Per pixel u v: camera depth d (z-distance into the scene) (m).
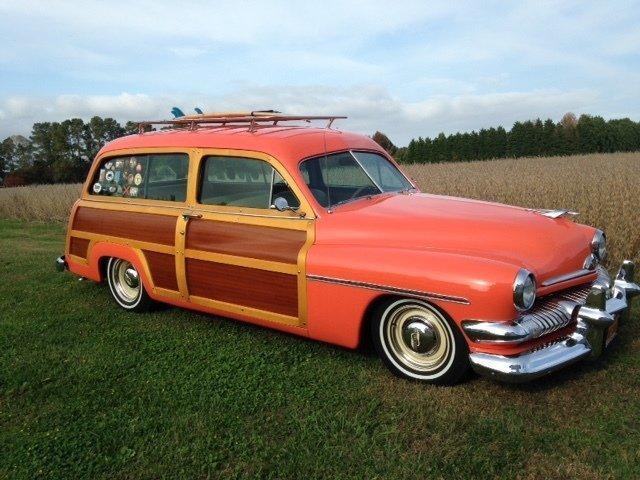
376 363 4.32
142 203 5.47
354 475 2.97
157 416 3.66
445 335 3.76
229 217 4.72
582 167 24.28
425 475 2.95
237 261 4.62
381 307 3.97
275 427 3.48
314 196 4.38
